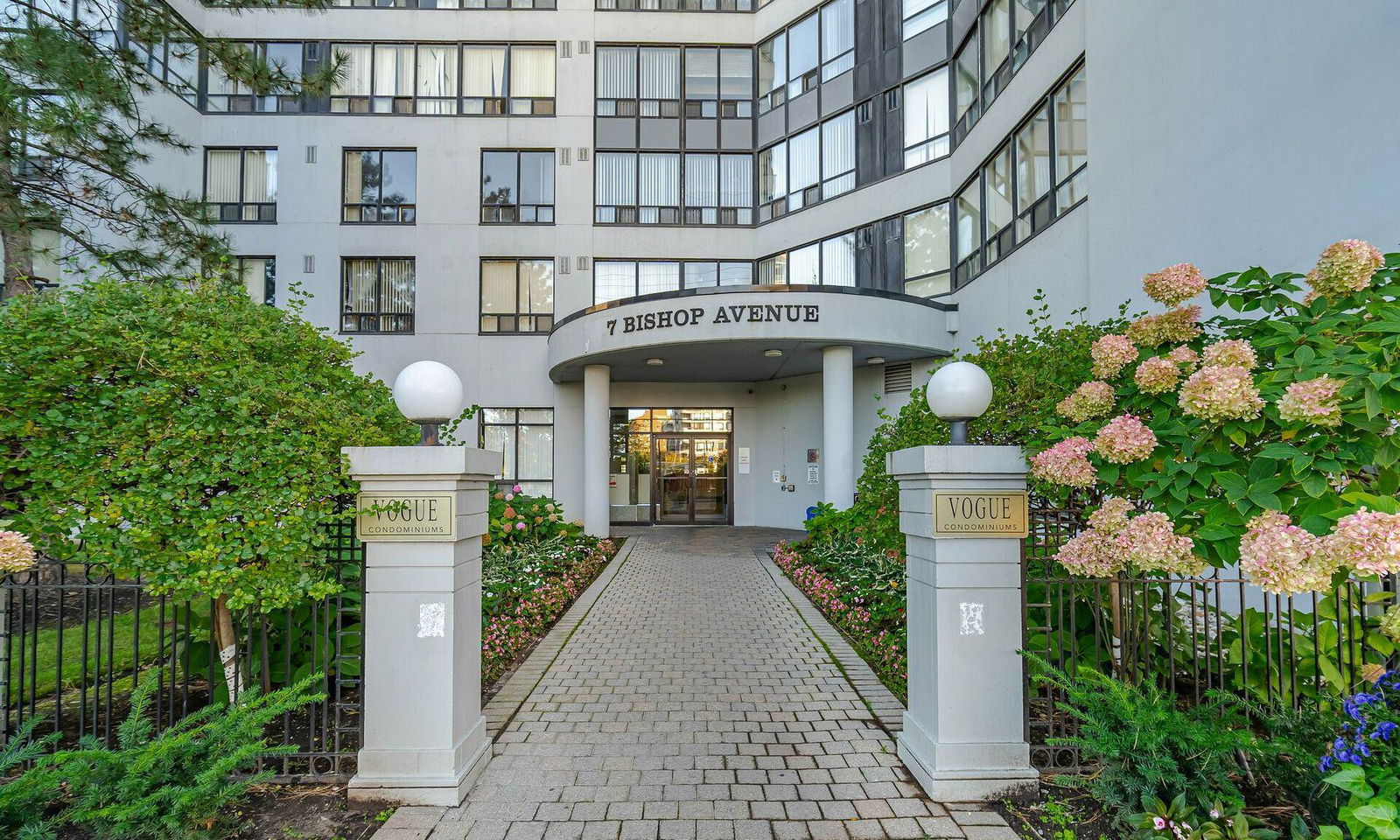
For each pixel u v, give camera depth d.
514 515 9.42
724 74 15.18
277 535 2.97
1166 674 3.95
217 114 14.12
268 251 14.16
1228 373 2.48
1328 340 2.54
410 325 14.46
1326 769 2.48
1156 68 6.51
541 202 14.80
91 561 2.97
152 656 5.18
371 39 14.55
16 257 7.33
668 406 15.41
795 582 8.54
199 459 3.05
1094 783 2.91
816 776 3.36
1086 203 7.95
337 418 3.36
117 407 2.99
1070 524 4.01
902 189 12.87
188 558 2.98
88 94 6.95
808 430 14.41
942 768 3.12
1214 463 2.62
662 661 5.29
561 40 14.88
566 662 5.28
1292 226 4.91
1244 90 5.37
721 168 15.09
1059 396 3.86
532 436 14.67
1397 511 2.12
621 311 11.73
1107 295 7.38
